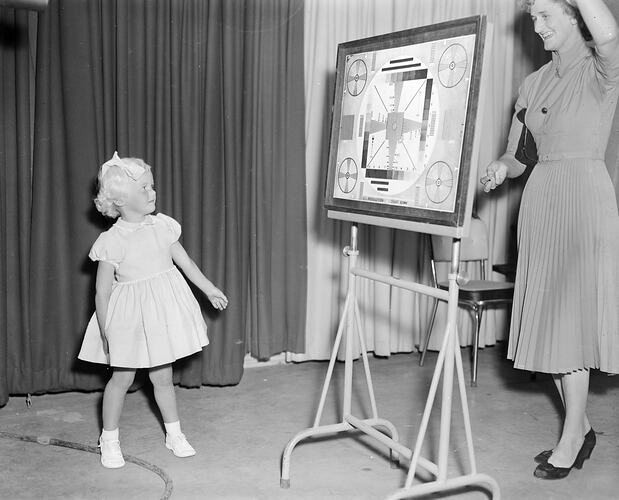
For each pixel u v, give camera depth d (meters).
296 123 3.62
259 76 3.49
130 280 2.72
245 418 3.18
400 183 2.42
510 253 4.29
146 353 2.68
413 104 2.38
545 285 2.65
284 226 3.67
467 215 2.20
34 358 3.24
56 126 3.15
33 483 2.56
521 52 4.15
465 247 3.95
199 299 3.45
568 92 2.61
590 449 2.78
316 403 3.37
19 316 3.21
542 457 2.75
